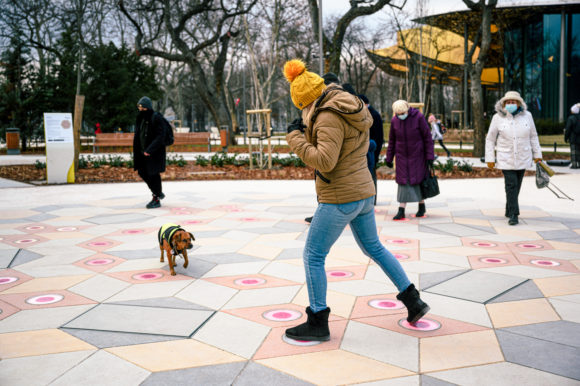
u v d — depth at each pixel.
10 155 22.75
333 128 2.80
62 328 3.32
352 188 2.95
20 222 7.26
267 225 6.99
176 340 3.12
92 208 8.55
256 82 24.97
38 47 29.83
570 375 2.61
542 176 6.89
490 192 10.43
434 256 5.20
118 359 2.85
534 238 6.03
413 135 7.03
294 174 14.16
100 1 27.14
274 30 27.47
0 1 29.09
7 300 3.91
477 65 19.11
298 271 4.68
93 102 26.97
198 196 10.09
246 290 4.13
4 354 2.92
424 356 2.87
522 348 2.96
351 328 3.31
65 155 12.34
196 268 4.81
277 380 2.59
